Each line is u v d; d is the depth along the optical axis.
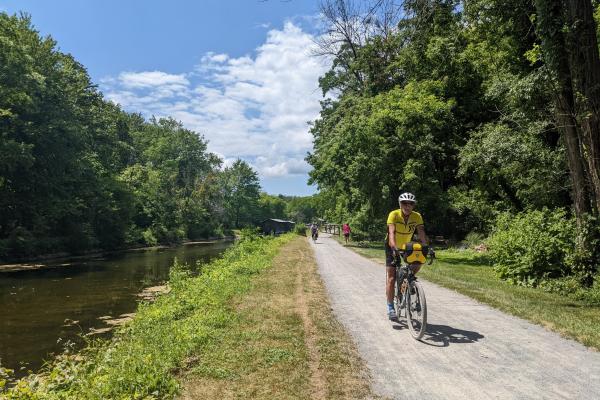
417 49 11.41
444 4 10.02
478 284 10.88
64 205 37.19
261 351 5.51
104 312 13.05
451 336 6.15
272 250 24.69
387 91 30.11
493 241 13.14
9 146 30.11
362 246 31.67
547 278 10.83
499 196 22.55
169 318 8.48
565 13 9.77
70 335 10.39
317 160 35.12
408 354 5.41
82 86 48.28
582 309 7.92
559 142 15.53
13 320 12.02
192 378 4.71
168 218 70.06
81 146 40.47
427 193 24.69
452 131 23.97
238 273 14.02
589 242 10.13
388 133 25.22
